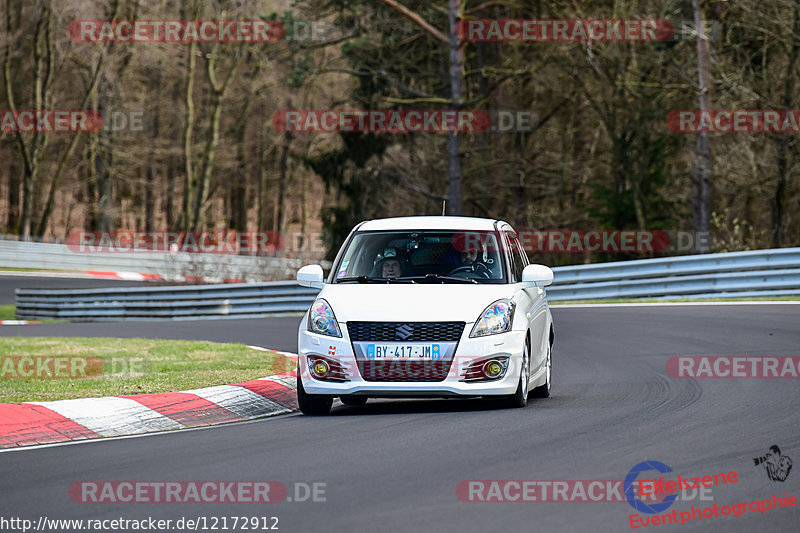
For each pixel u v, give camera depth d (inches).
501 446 1090.1
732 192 5861.2
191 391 1502.2
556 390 1611.7
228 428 1298.0
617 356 2028.8
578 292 3533.5
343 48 6043.3
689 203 5915.4
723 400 1419.8
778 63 5472.4
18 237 6963.6
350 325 1352.1
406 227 1526.8
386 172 6072.8
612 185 6545.3
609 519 788.0
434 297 1369.3
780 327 2388.0
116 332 3097.9
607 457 1020.5
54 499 885.8
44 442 1221.1
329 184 6250.0
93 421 1311.5
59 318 4202.8
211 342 2471.7
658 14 5388.8
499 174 6343.5
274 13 5826.8
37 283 5802.2
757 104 5413.4
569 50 5723.4
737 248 4645.7
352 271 1486.2
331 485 914.7
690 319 2664.9
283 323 3334.2
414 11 6038.4
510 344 1352.1
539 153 6756.9
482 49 6259.8
